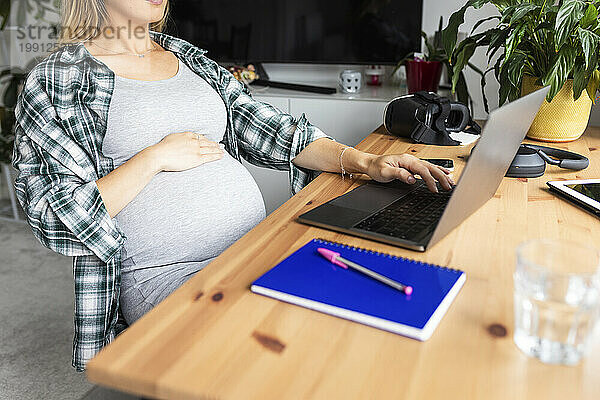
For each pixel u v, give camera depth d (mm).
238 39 2729
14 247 2727
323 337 697
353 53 2600
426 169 1221
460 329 716
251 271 866
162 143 1261
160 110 1341
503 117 868
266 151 1504
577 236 996
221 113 1479
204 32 2758
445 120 1671
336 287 795
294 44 2668
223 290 808
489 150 893
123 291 1277
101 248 1145
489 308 765
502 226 1036
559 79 1472
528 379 626
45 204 1141
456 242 968
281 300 780
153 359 654
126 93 1307
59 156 1172
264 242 969
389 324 707
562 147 1578
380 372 634
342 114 2418
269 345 681
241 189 1369
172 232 1249
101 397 1162
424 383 616
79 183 1181
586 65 1438
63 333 2049
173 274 1242
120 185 1174
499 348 679
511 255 923
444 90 2465
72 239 1150
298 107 2461
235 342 686
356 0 2523
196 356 660
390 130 1713
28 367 1860
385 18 2504
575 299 630
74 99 1219
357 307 741
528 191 1225
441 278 825
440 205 1134
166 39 1519
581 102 1562
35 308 2207
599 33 1521
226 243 1324
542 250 711
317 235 1001
